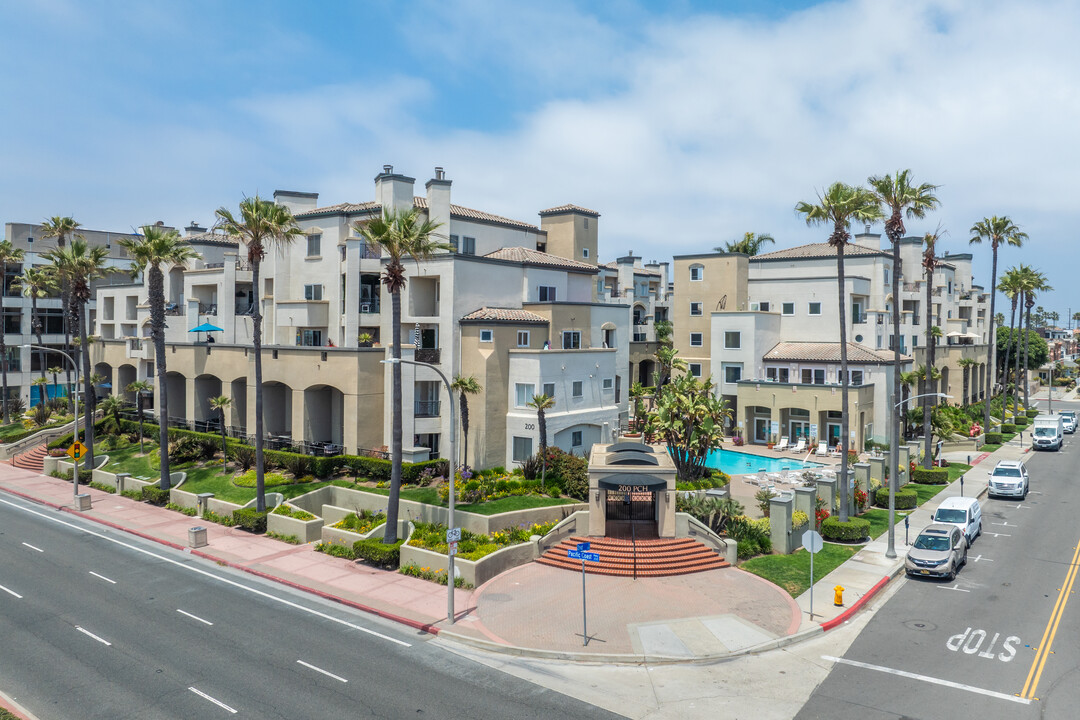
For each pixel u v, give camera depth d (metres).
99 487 48.00
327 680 20.77
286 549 34.81
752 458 57.44
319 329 52.00
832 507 38.50
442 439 45.38
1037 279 86.19
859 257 69.81
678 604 26.94
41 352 79.75
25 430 61.88
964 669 21.66
